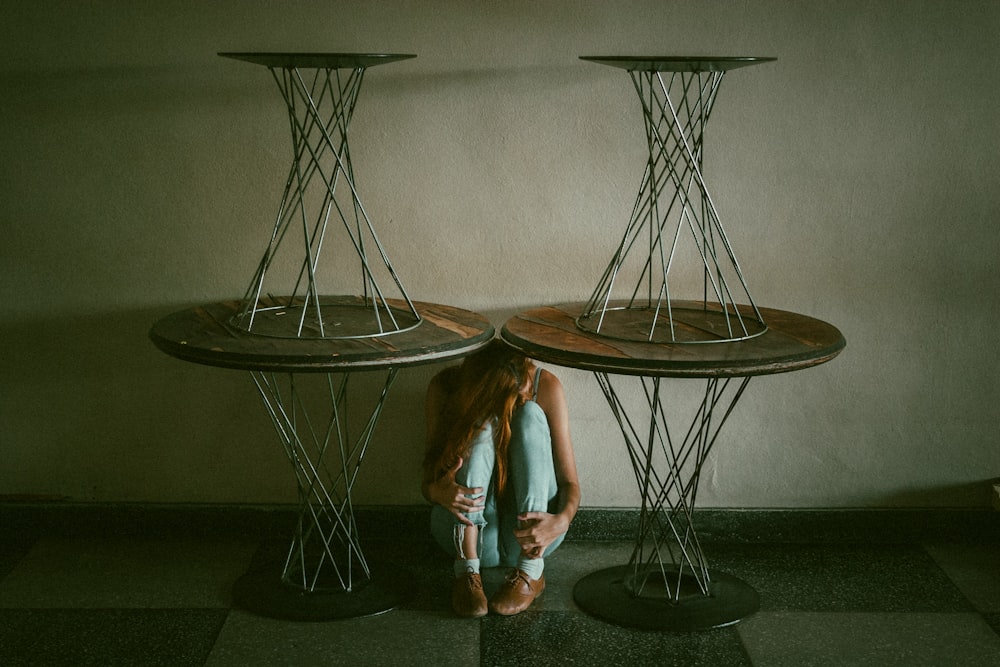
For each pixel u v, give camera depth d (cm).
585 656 242
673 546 304
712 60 213
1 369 296
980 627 256
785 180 285
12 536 304
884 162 284
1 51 276
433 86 279
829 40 277
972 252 290
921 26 276
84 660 237
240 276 291
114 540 302
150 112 280
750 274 291
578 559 293
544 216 288
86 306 293
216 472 304
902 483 305
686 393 299
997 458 303
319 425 300
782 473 305
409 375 297
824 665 238
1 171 284
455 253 290
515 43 277
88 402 299
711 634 252
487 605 259
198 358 223
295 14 276
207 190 286
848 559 296
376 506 303
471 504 256
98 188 285
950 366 297
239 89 279
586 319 262
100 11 274
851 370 298
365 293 277
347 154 251
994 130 282
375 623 255
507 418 260
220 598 267
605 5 275
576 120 281
